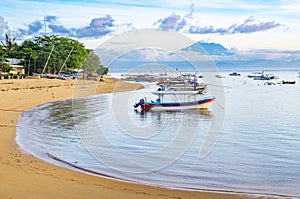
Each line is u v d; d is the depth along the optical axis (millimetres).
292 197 7777
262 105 29781
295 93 44562
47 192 7113
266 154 11891
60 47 57125
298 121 20406
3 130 15031
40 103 26297
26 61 55156
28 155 10609
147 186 8211
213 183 8719
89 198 7008
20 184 7469
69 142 12719
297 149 12789
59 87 37594
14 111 21859
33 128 15711
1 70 48125
